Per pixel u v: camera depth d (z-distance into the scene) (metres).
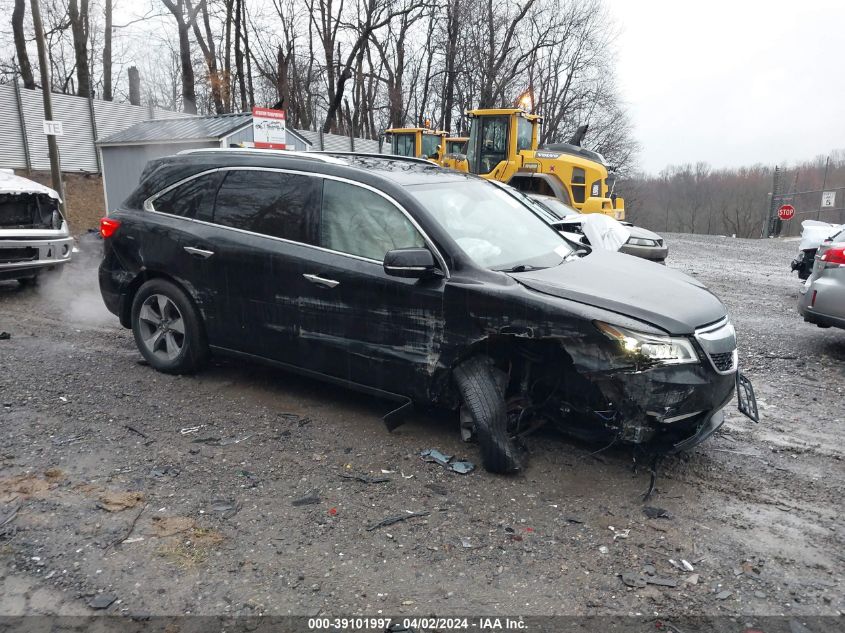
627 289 3.90
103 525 3.21
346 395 5.07
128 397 4.89
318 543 3.12
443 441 4.29
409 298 4.07
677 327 3.57
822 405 5.24
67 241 8.67
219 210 4.99
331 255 4.40
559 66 44.19
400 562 2.99
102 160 17.20
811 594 2.84
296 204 4.63
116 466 3.81
